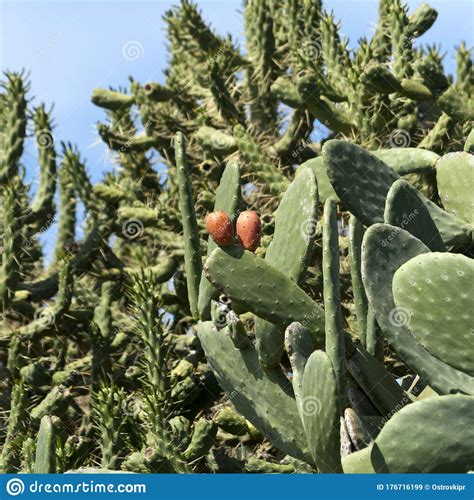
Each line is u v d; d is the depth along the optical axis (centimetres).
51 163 874
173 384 676
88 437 716
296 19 935
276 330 527
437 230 550
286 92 859
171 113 937
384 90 773
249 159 845
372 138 823
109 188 897
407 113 827
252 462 671
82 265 866
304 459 527
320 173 662
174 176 905
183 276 841
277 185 839
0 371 790
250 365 541
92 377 788
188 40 968
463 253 577
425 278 473
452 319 470
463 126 777
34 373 775
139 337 793
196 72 958
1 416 770
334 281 481
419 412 446
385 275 488
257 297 518
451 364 471
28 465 620
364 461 452
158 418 618
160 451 611
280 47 934
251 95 929
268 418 534
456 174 594
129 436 660
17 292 832
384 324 481
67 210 899
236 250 521
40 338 816
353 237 566
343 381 477
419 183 718
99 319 825
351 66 886
